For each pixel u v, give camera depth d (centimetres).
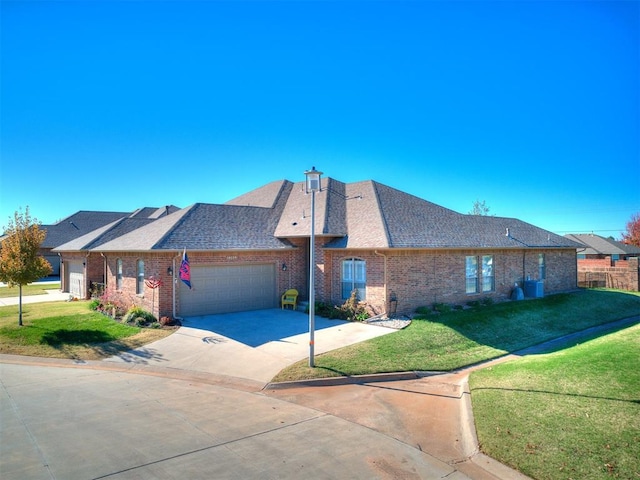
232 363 1187
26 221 1633
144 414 823
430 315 1764
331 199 2192
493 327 1691
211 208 2114
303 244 2092
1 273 1570
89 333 1493
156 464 616
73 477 573
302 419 823
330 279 1948
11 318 1752
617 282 2947
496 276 2217
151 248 1642
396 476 607
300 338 1436
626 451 632
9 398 912
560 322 1927
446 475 613
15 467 598
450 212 2397
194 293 1775
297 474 602
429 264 1895
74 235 4444
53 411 831
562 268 2705
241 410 863
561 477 580
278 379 1054
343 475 605
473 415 812
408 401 951
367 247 1752
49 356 1285
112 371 1148
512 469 616
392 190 2334
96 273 2541
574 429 712
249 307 1928
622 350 1224
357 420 827
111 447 669
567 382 954
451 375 1198
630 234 5962
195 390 991
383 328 1577
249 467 617
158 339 1428
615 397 846
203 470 603
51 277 4378
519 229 2612
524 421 759
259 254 1941
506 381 1005
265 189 2708
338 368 1137
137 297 1834
